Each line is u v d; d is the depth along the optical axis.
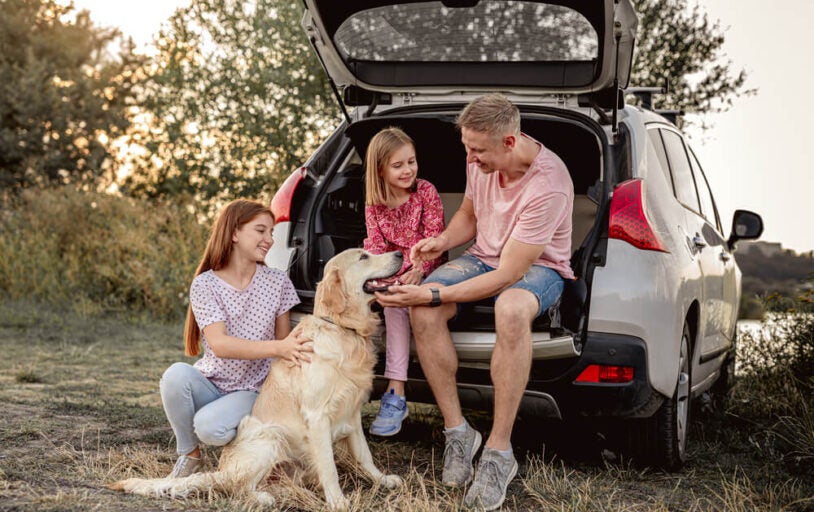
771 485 3.49
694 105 10.08
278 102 10.65
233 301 3.34
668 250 3.52
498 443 3.13
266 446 3.08
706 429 4.70
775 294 5.43
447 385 3.31
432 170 4.55
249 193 10.71
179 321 9.27
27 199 12.04
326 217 3.91
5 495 2.80
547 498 3.21
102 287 10.33
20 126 18.44
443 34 3.96
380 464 3.73
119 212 11.13
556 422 4.57
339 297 3.20
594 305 3.29
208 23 11.10
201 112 10.99
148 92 12.58
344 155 4.12
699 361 4.21
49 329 8.27
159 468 3.40
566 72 3.88
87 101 18.36
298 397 3.14
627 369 3.25
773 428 4.52
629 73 3.74
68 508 2.66
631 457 3.72
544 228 3.26
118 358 6.65
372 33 4.01
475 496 3.05
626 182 3.50
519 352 3.10
